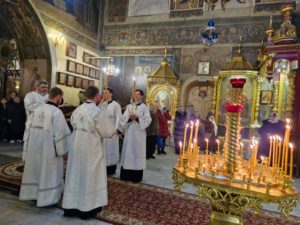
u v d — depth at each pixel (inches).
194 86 527.2
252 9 486.9
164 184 219.3
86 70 533.3
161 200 177.5
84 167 135.5
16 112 362.9
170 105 522.0
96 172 138.8
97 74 573.6
